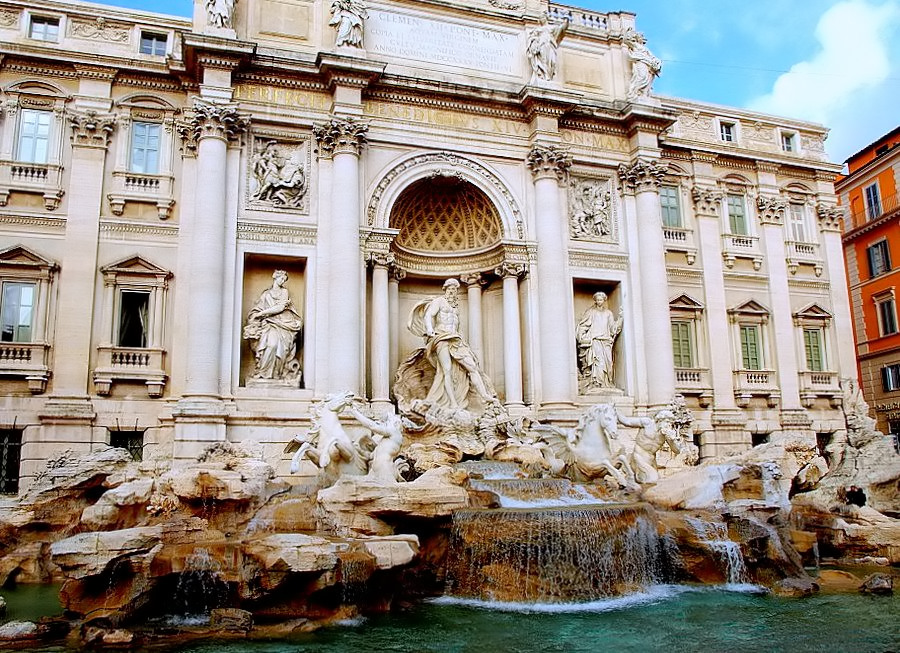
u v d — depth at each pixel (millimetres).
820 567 22656
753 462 24391
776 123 38406
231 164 27578
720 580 19969
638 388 31234
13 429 25000
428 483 19875
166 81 28266
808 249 37906
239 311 26859
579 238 31844
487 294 32406
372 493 19047
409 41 30984
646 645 14633
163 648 14453
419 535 19328
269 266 28641
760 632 15523
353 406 23125
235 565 16531
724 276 35469
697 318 34531
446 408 28406
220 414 24984
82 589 16344
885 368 44938
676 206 35406
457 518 19062
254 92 28297
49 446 24875
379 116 29609
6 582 20000
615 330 31859
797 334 36656
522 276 30672
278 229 27719
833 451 34125
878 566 22672
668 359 31125
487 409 28438
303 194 28359
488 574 18344
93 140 27266
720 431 33281
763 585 19922
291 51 28547
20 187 26125
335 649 14359
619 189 33188
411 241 31984
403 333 31891
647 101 32875
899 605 17828
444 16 31734
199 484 19766
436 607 17625
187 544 17094
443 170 30078
